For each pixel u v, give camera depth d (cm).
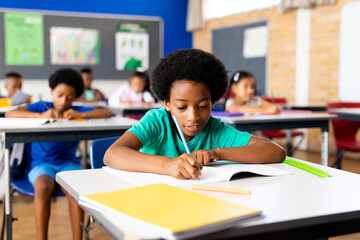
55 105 228
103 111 238
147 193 73
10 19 609
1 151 172
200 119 105
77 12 643
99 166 132
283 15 516
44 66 633
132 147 108
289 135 390
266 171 97
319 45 471
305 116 252
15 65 617
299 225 63
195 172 88
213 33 655
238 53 600
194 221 57
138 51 684
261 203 71
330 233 67
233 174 91
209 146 122
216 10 649
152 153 119
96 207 68
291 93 512
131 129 115
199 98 103
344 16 438
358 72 427
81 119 222
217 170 97
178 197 70
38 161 194
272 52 538
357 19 423
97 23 655
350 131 307
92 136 193
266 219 62
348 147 288
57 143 199
